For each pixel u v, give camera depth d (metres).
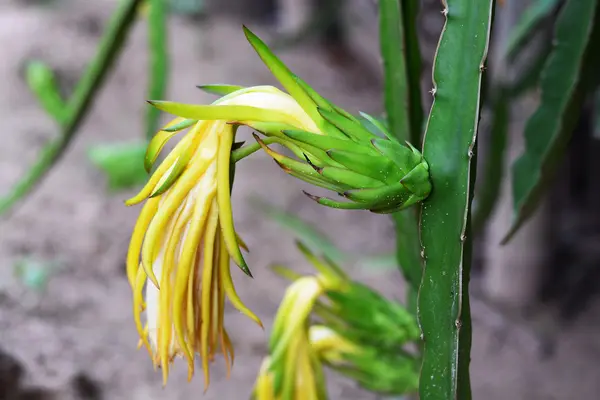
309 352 1.01
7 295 2.09
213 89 0.78
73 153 3.11
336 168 0.75
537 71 1.49
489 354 2.22
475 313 2.37
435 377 0.79
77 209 2.67
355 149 0.76
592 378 2.10
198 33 4.66
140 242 0.76
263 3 5.26
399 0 0.91
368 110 3.65
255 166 3.25
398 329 1.05
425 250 0.79
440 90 0.78
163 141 0.76
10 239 2.43
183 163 0.74
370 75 4.12
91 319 2.05
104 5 4.86
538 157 1.06
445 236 0.78
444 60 0.78
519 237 2.30
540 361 2.18
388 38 0.94
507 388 2.08
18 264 2.26
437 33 1.90
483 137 2.32
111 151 2.77
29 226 2.53
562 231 2.60
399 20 0.91
